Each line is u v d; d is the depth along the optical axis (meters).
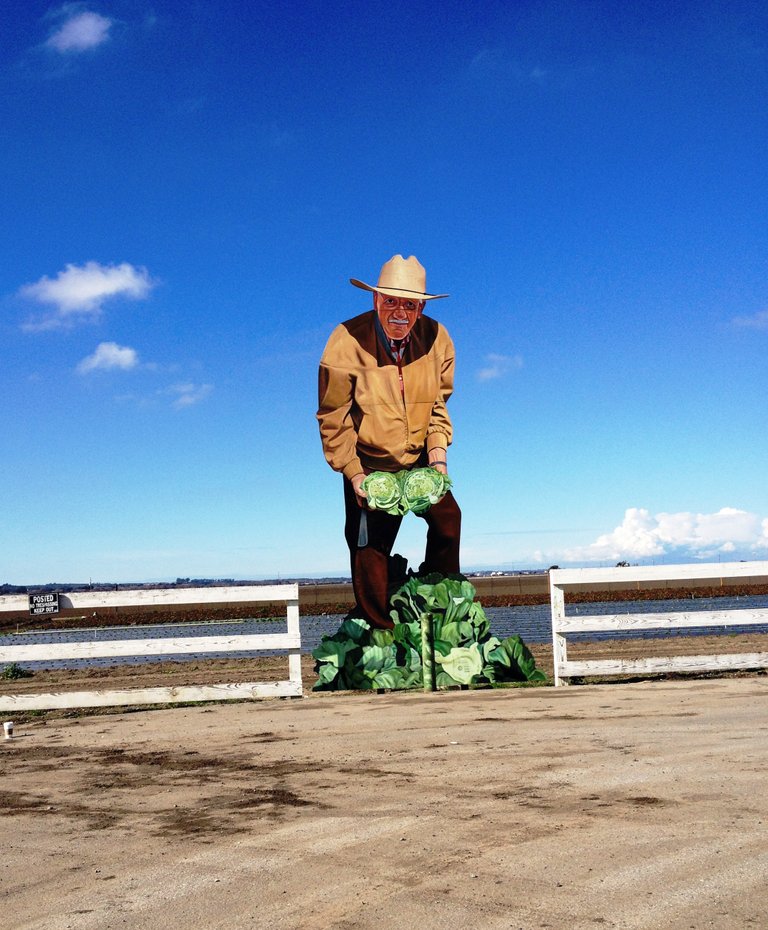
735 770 6.11
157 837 5.16
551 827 4.93
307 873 4.39
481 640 14.49
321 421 16.47
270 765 7.08
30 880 4.50
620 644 20.69
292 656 11.05
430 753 7.21
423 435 16.66
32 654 10.65
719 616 11.38
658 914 3.66
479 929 3.60
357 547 15.64
